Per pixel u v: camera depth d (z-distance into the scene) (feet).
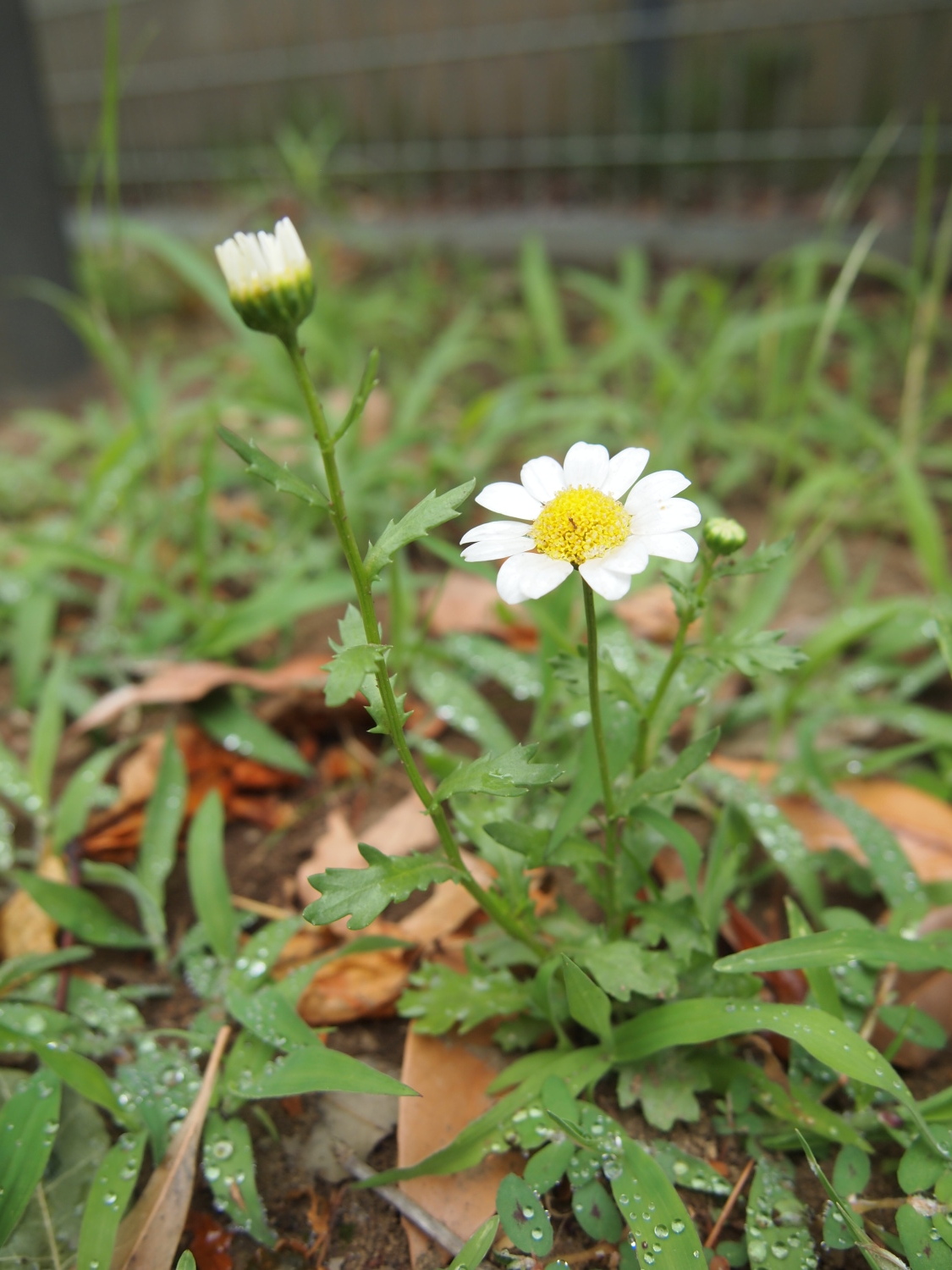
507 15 2.52
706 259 1.97
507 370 1.50
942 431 1.25
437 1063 0.51
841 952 0.46
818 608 0.92
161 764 0.68
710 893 0.53
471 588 0.88
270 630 0.89
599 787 0.49
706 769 0.65
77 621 0.95
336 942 0.59
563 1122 0.43
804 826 0.65
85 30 2.91
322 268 1.37
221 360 1.41
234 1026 0.55
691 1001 0.48
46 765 0.70
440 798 0.41
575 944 0.50
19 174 1.43
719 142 2.04
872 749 0.75
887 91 2.12
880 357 1.47
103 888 0.66
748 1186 0.48
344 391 1.24
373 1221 0.48
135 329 1.83
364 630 0.42
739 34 2.21
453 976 0.53
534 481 0.42
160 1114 0.49
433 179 2.49
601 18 2.40
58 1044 0.54
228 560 0.97
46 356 1.52
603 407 1.07
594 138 2.37
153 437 0.99
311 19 2.70
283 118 2.71
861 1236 0.42
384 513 1.00
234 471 1.07
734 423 1.23
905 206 1.93
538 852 0.46
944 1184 0.44
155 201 2.66
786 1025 0.45
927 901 0.58
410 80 2.62
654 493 0.40
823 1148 0.49
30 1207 0.48
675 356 1.48
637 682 0.57
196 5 2.81
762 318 1.14
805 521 1.06
